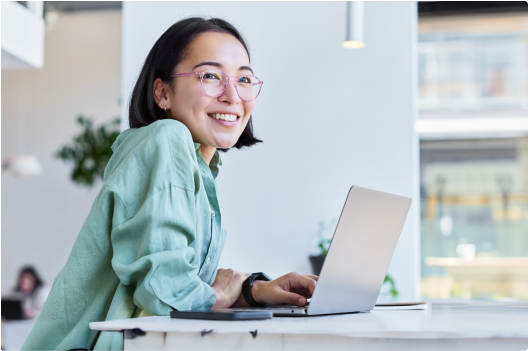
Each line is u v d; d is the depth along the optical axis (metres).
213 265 1.09
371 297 0.91
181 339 0.61
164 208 0.83
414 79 3.85
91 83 6.46
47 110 6.51
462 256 4.26
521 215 4.25
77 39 6.48
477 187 4.31
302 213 3.83
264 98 3.92
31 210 6.47
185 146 0.89
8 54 3.57
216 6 3.96
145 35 3.96
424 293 4.28
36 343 0.85
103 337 0.77
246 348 0.60
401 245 3.71
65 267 0.86
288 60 3.92
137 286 0.83
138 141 0.90
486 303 1.21
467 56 4.35
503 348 0.60
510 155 4.30
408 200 0.89
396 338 0.60
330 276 0.76
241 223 3.86
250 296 1.05
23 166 6.10
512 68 4.31
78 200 6.44
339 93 3.87
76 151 6.41
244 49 1.13
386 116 3.82
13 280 6.38
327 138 3.86
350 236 0.77
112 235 0.84
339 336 0.60
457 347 0.60
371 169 3.81
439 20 4.37
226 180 3.89
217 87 1.06
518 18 4.31
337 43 3.89
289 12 3.94
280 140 3.88
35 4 3.80
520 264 4.20
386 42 3.86
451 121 4.35
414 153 3.78
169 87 1.09
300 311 0.77
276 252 3.82
